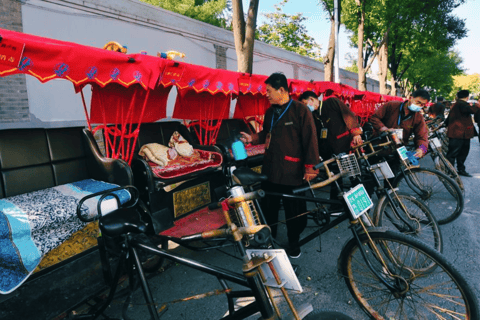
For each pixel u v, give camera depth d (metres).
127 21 7.17
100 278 2.20
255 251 1.39
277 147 2.89
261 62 12.30
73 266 2.14
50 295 1.95
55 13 5.89
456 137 5.98
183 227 2.99
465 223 3.81
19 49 1.81
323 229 2.62
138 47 7.50
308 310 1.44
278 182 2.90
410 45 21.03
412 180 3.72
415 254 2.02
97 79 2.29
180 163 3.45
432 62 27.67
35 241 1.96
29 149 2.71
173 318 2.29
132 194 2.64
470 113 5.85
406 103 3.81
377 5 15.76
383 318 2.15
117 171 2.74
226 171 3.59
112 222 1.51
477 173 6.56
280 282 1.37
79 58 2.12
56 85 6.01
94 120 3.05
